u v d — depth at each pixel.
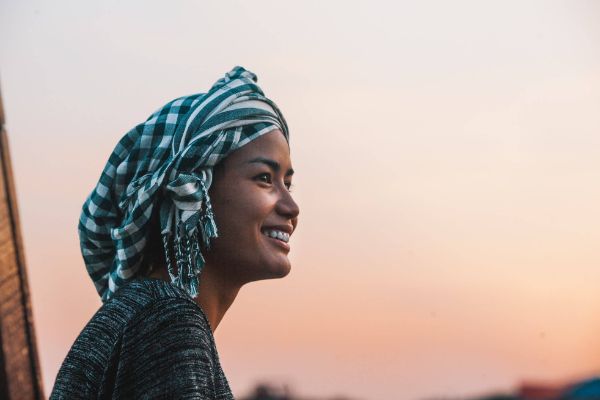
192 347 2.38
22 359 2.06
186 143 2.60
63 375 2.40
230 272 2.65
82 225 2.78
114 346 2.38
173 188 2.54
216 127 2.59
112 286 2.72
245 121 2.63
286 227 2.69
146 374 2.34
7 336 2.04
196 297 2.62
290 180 2.78
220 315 2.69
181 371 2.34
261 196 2.63
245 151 2.64
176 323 2.39
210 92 2.65
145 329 2.38
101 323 2.43
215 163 2.59
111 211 2.72
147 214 2.57
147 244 2.64
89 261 2.83
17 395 2.04
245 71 2.73
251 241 2.62
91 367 2.38
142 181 2.62
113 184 2.70
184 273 2.54
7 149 2.10
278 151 2.68
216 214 2.62
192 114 2.62
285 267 2.67
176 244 2.55
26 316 2.09
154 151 2.65
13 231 2.08
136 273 2.65
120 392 2.34
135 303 2.43
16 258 2.08
